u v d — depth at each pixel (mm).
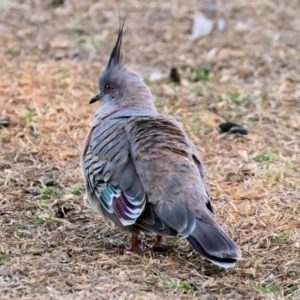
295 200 12367
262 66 18859
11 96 16219
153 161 10102
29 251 10703
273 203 12297
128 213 10102
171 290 9609
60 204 12320
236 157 14242
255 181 13117
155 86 17547
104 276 9938
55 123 15203
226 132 15320
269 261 10562
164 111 16125
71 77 17484
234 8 22312
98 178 10555
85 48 19578
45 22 21219
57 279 9836
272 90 17469
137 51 19734
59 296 9359
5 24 20953
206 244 9438
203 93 17203
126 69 12055
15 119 15250
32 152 14141
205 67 18688
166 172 10031
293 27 21297
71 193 12711
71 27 20844
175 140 10367
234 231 11422
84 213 12102
